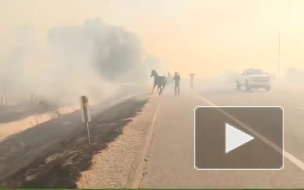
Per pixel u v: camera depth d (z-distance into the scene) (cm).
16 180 750
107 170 659
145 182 575
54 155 985
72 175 664
